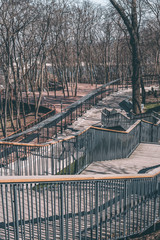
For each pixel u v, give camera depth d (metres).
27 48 28.48
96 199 4.35
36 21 25.03
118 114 18.72
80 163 9.02
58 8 29.33
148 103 33.94
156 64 49.56
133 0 24.05
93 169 9.12
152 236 5.32
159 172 5.54
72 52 51.44
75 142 9.62
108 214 5.58
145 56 47.38
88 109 26.62
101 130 9.91
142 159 10.68
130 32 24.86
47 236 4.03
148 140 14.80
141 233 5.39
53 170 8.88
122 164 9.76
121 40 36.31
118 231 5.12
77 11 39.50
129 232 5.11
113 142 10.53
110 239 4.80
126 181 4.84
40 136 19.19
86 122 21.84
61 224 4.02
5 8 22.38
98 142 9.88
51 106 32.69
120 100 30.88
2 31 22.92
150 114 21.19
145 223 5.51
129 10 24.47
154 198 5.54
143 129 13.85
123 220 5.08
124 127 18.42
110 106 27.86
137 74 25.78
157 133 16.02
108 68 54.19
